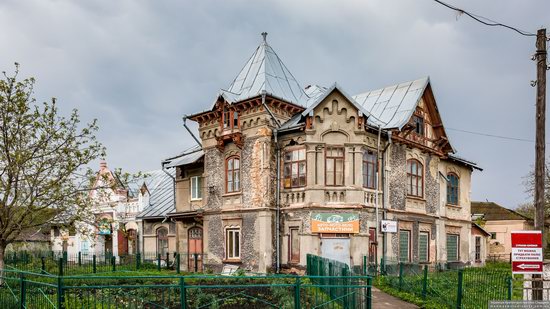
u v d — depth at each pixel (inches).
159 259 1085.1
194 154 1127.0
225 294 579.8
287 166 950.4
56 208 765.9
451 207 1224.2
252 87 1020.5
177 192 1182.3
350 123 930.7
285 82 1056.2
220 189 1024.2
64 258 1138.0
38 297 431.8
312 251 893.8
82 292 447.5
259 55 1079.0
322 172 913.5
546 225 1777.8
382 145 989.2
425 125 1124.5
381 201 967.6
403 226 1021.2
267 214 931.3
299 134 932.6
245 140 979.9
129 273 946.1
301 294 491.8
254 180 955.3
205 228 1050.7
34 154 738.8
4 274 542.0
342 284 533.0
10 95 725.3
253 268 935.0
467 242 1294.3
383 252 957.2
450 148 1179.3
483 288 578.9
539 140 555.2
